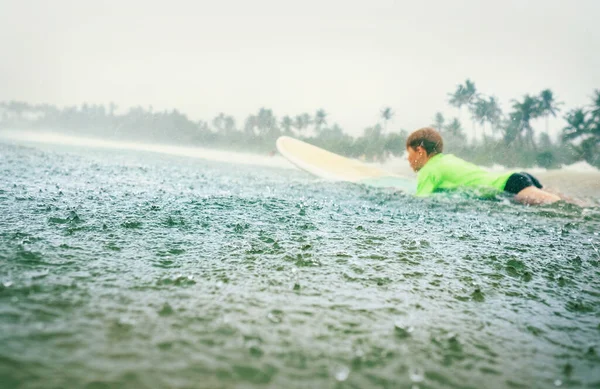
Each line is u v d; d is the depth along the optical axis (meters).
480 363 0.58
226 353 0.55
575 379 0.55
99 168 3.41
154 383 0.47
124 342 0.56
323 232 1.45
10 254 0.91
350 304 0.77
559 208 2.54
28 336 0.55
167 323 0.63
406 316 0.73
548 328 0.72
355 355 0.58
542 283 0.99
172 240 1.18
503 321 0.74
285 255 1.10
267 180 3.65
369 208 2.20
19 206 1.51
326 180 4.00
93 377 0.47
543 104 36.22
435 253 1.24
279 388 0.48
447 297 0.85
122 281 0.80
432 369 0.55
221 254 1.07
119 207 1.64
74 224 1.28
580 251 1.38
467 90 39.41
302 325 0.66
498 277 1.02
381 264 1.07
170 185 2.64
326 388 0.49
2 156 3.70
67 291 0.73
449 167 3.22
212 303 0.73
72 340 0.55
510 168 22.16
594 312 0.81
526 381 0.54
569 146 26.62
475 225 1.84
